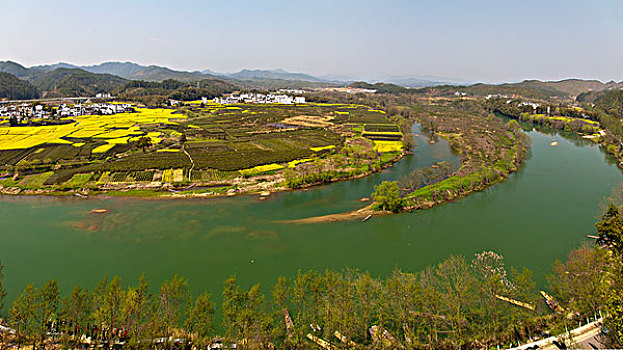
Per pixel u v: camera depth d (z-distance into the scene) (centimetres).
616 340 5225
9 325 5938
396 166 17462
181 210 11812
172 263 8531
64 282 7744
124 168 15588
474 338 5659
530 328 5781
